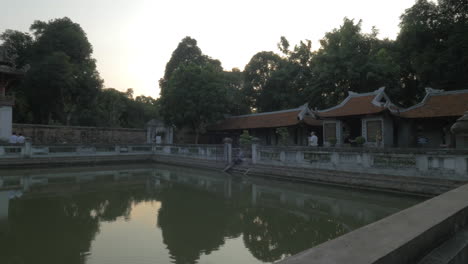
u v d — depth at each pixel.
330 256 1.77
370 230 2.35
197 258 6.57
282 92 33.91
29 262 6.24
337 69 24.53
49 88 32.50
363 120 18.58
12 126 26.72
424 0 24.17
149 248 7.10
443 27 22.55
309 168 16.11
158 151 29.61
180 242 7.56
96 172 21.77
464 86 21.48
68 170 22.70
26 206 11.24
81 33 40.03
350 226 8.95
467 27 20.50
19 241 7.50
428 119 17.53
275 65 35.94
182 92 29.08
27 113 35.81
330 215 10.19
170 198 12.78
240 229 8.64
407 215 2.85
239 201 12.24
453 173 10.88
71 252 6.81
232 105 32.84
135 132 34.56
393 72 24.14
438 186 11.17
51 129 28.97
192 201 12.22
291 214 10.30
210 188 15.16
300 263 1.67
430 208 3.15
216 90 29.88
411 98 28.03
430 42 23.56
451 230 2.91
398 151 12.51
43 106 34.62
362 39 26.53
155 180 17.92
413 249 2.18
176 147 27.22
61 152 24.69
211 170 22.39
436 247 2.60
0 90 26.91
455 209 3.11
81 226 8.78
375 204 11.72
